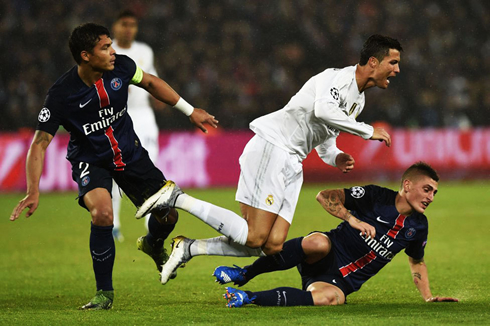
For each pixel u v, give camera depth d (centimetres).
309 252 1684
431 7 8231
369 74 1736
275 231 1728
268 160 1745
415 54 7862
